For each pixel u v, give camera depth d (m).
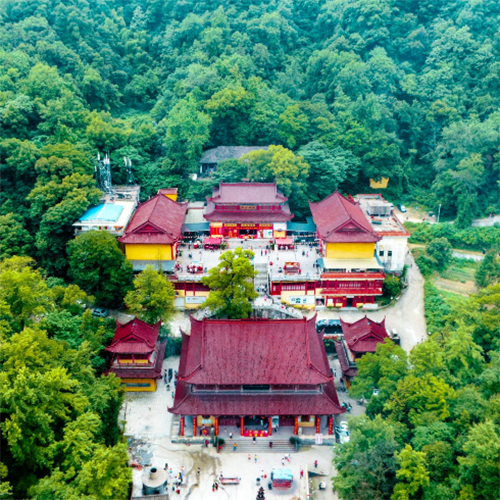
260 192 137.00
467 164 153.75
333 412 87.50
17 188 133.75
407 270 139.25
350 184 167.38
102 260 112.75
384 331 104.00
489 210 162.25
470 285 137.25
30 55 175.25
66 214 120.81
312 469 85.56
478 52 189.62
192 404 87.88
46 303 89.69
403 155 183.25
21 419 62.44
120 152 151.00
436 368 85.56
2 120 141.12
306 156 150.62
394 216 136.50
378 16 198.50
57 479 61.16
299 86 193.25
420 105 185.88
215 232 136.50
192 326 98.25
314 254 129.00
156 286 104.50
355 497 71.81
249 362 89.38
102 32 199.88
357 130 163.62
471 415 76.31
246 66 183.25
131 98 195.25
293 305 121.25
